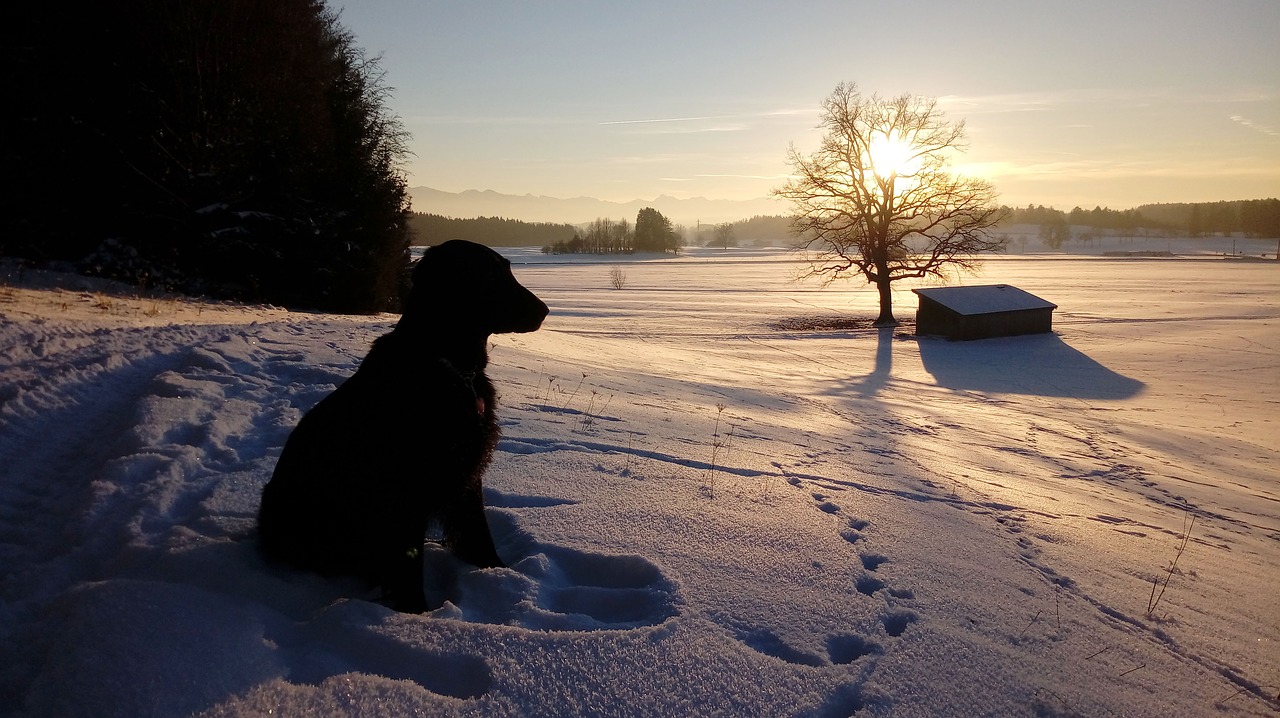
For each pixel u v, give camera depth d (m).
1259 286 77.12
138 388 7.52
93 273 23.27
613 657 2.73
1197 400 25.31
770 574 3.79
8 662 2.54
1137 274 99.94
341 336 12.71
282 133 29.14
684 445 7.44
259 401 7.14
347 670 2.57
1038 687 3.04
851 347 38.50
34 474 4.89
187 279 25.80
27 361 8.12
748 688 2.66
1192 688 3.37
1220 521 9.46
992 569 4.63
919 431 15.01
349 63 33.19
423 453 3.18
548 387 11.06
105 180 25.98
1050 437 17.12
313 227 28.91
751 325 48.72
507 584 3.40
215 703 2.23
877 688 2.79
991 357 35.44
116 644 2.39
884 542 4.70
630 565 3.76
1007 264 132.12
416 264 3.52
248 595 3.03
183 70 27.44
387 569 3.23
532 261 164.50
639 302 66.62
